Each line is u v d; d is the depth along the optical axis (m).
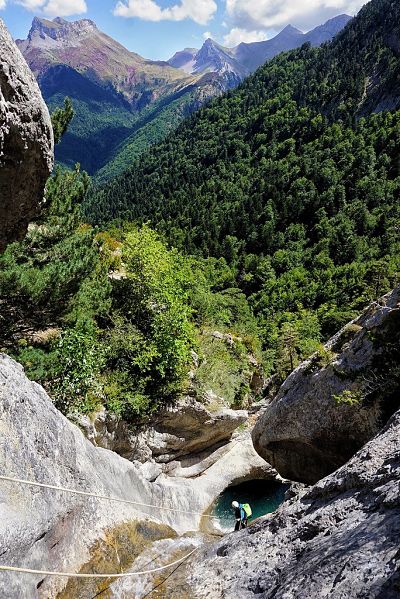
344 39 188.88
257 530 7.61
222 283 90.94
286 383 12.91
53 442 9.31
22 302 12.23
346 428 10.51
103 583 8.16
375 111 146.00
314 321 60.16
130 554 9.75
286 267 98.88
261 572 6.05
